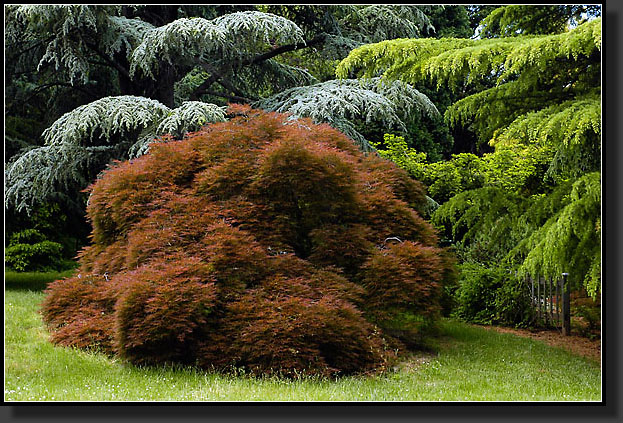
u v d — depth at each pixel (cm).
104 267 747
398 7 1345
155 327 556
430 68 630
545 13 771
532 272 580
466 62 630
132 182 714
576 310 859
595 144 638
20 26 1146
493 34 863
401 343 700
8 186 1082
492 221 685
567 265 569
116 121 987
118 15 1242
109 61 1262
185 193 680
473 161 1121
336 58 1334
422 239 746
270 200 663
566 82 682
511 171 1050
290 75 1445
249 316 575
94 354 634
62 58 1105
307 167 630
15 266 1330
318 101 1084
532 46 561
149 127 1048
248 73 1457
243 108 734
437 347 734
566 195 639
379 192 745
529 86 688
